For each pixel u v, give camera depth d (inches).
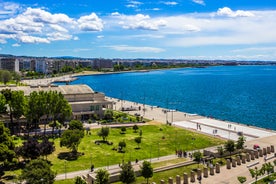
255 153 3786.9
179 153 3939.5
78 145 4276.6
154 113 7111.2
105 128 4574.3
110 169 3358.8
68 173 3302.2
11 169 3380.9
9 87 6422.2
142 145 4407.0
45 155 3718.0
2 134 3400.6
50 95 4867.1
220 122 6131.9
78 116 6063.0
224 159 3742.6
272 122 7027.6
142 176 3169.3
